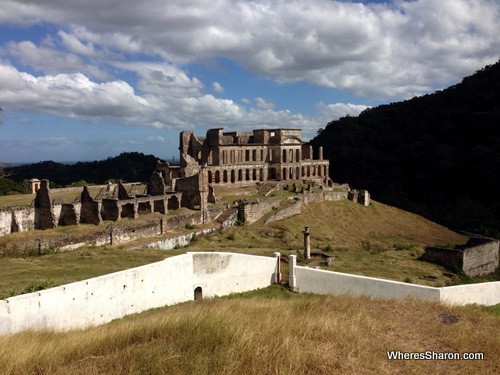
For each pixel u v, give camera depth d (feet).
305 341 49.78
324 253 158.71
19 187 283.79
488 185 331.77
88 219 167.22
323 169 330.54
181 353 45.70
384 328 58.80
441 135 402.11
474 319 66.90
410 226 252.42
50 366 44.50
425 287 85.61
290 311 64.85
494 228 271.69
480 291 90.53
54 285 84.33
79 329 65.67
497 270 174.09
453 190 355.56
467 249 158.20
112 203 171.63
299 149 303.68
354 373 43.83
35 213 160.66
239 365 42.42
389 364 47.19
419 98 467.52
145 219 175.63
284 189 268.82
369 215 254.47
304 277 102.78
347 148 443.73
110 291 78.95
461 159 356.79
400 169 396.78
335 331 53.72
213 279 98.68
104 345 50.65
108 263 116.98
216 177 258.57
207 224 194.59
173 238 169.48
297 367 42.78
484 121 374.02
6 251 130.00
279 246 175.32
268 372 41.98
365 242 205.05
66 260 121.60
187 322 55.16
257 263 105.40
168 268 89.86
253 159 291.38
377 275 131.13
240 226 203.51
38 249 135.23
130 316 79.20
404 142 424.87
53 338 55.83
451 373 46.06
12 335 57.52
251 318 57.72
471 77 438.40
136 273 83.71
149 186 200.44
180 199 203.21
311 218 229.04
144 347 48.42
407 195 359.46
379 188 378.32
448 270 155.43
